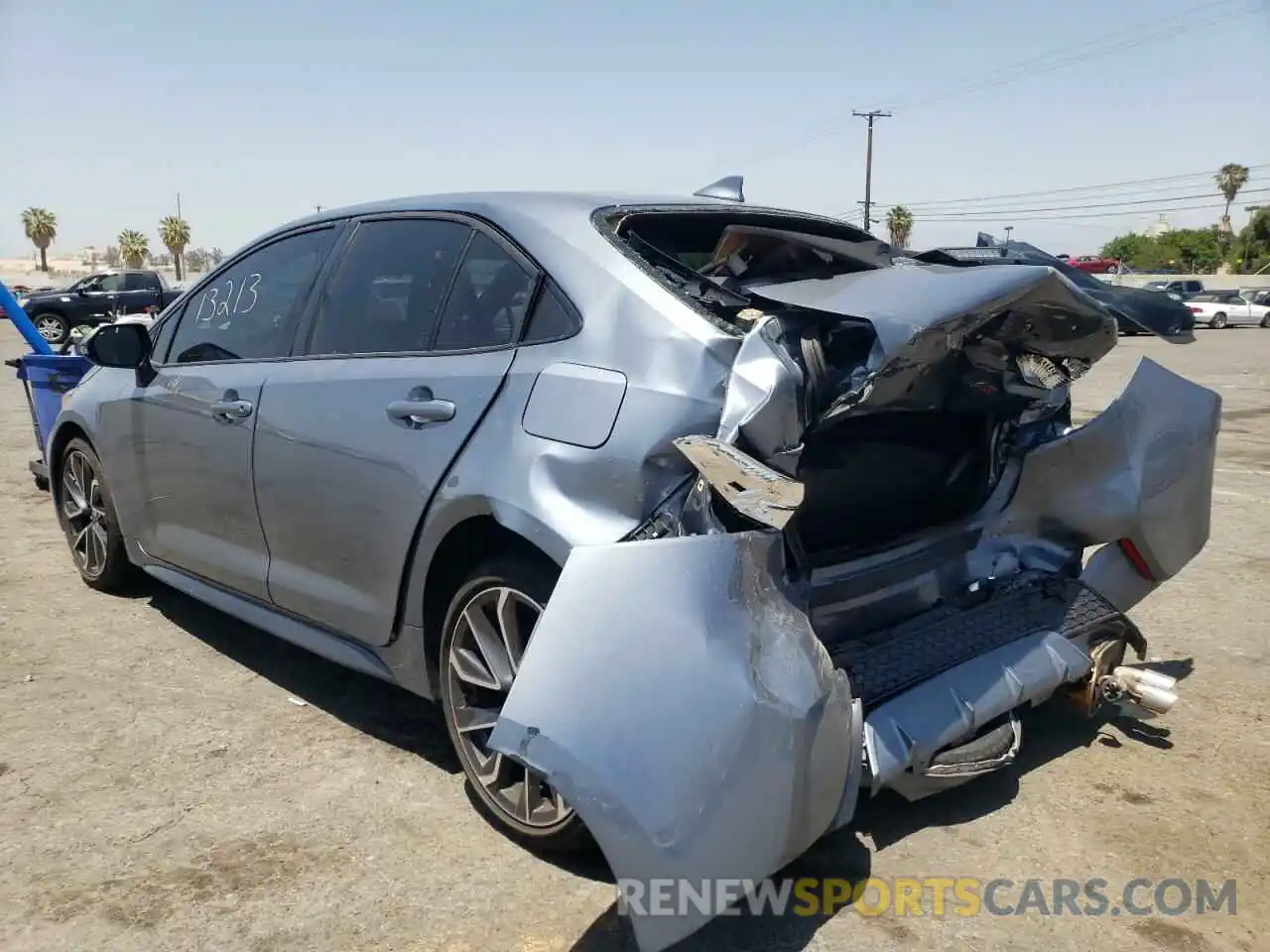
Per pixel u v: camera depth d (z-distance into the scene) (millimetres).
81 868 2824
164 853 2898
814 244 2932
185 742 3559
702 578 2369
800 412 2504
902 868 2900
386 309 3451
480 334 3117
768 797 2297
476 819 3096
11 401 12578
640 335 2713
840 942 2582
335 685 4051
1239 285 59469
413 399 3148
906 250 3564
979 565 3566
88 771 3350
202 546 4094
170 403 4160
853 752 2557
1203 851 3002
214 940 2541
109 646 4406
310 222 3969
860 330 2674
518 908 2676
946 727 2846
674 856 2207
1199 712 3922
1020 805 3238
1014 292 2645
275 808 3141
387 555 3201
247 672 4160
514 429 2857
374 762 3441
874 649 3064
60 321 25781
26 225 80375
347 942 2541
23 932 2557
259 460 3666
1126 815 3188
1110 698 3529
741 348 2535
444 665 3135
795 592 2600
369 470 3221
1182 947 2582
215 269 4348
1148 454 3711
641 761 2230
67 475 5094
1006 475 3572
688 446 2475
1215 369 19109
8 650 4336
